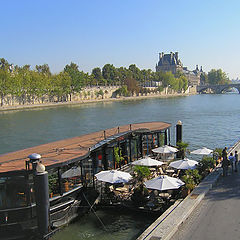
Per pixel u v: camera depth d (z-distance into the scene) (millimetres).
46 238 14836
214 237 12766
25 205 15406
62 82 161750
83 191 19125
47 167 16000
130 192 20891
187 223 14203
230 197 17312
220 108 124250
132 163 24172
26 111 121812
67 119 90750
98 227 17625
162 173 24766
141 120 85438
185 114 100938
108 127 72375
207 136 56438
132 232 16969
